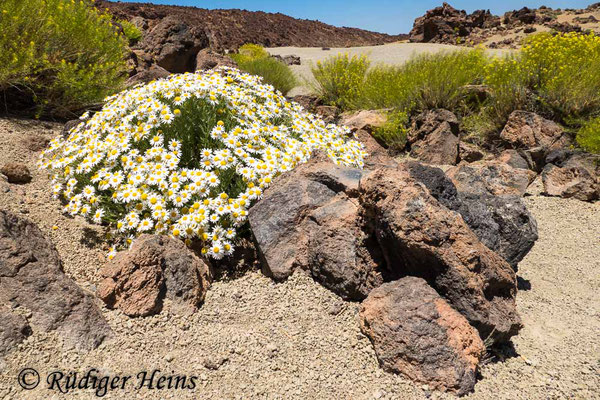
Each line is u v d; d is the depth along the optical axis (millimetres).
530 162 7137
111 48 7715
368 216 3430
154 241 3330
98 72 7223
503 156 7312
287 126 4996
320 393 2748
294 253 3682
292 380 2828
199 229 3664
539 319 3760
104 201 4125
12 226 3133
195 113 4340
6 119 5918
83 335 2889
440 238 3072
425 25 33781
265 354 2992
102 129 4336
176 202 3730
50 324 2857
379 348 2949
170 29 12164
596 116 7684
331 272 3459
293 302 3459
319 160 4086
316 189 3830
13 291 2893
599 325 3695
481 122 8234
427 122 7820
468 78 9070
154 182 3762
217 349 3002
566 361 3215
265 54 22703
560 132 7293
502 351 3277
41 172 4719
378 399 2707
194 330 3143
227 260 3879
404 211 3139
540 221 5691
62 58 6961
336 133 5270
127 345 2941
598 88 7965
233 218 3787
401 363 2857
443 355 2795
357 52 26359
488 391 2836
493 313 3150
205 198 3898
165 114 4070
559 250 5035
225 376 2816
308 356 3018
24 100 6562
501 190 5641
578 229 5484
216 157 3928
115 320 3084
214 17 46969
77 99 6648
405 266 3314
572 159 6691
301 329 3232
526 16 34469
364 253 3490
